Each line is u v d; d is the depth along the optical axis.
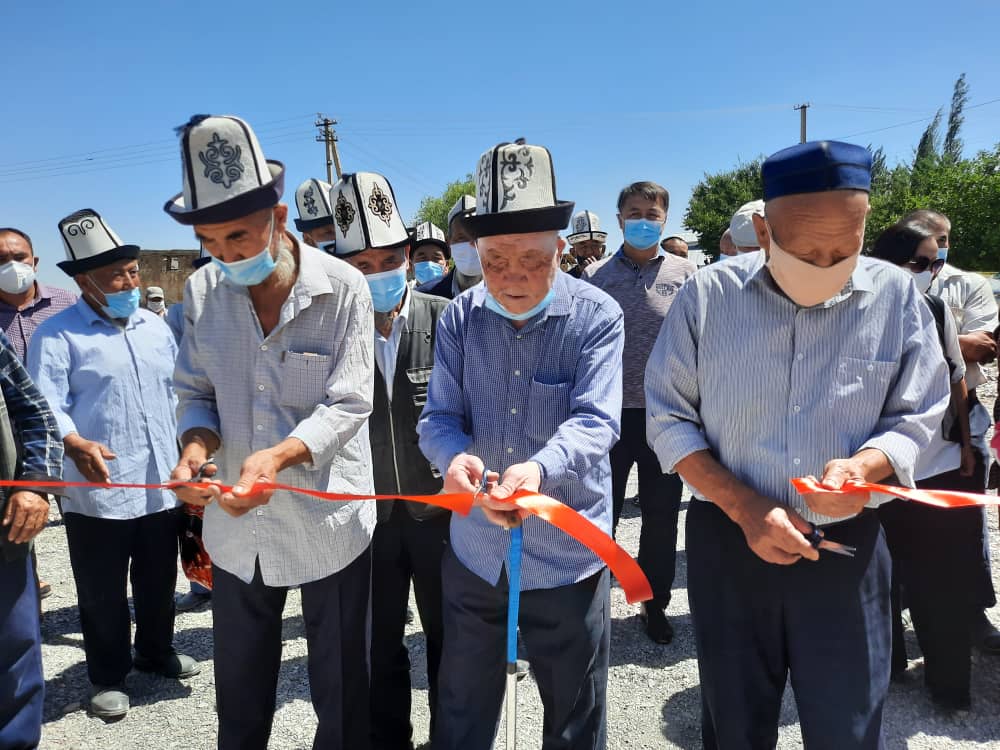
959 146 54.81
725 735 1.95
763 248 1.83
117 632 3.25
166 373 3.46
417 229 4.96
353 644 2.31
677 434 1.92
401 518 2.68
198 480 1.90
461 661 2.14
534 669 2.15
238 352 2.15
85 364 3.22
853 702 1.79
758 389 1.83
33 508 2.33
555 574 2.04
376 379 2.69
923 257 3.08
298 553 2.18
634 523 5.47
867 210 1.61
